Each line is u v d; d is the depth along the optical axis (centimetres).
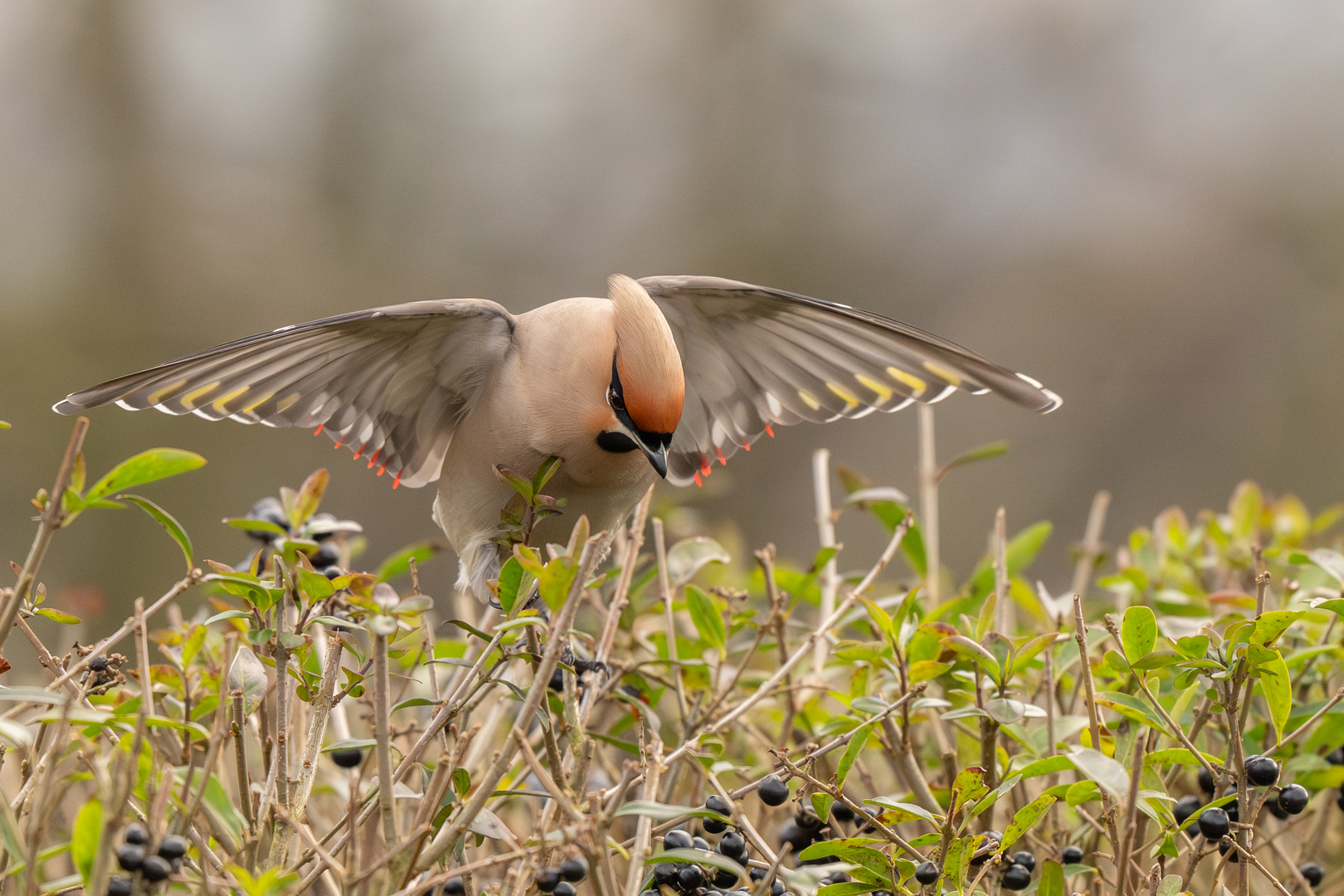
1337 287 2766
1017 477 2700
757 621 913
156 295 2761
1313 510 2623
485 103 3114
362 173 3030
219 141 2955
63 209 2794
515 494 843
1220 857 679
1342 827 899
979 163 3078
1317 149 2872
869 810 704
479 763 800
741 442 964
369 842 707
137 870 548
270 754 670
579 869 611
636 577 956
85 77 2866
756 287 866
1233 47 2991
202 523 2411
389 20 3080
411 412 877
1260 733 764
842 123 3114
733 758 934
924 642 728
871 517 2598
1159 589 979
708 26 3144
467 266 3017
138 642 602
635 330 781
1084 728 743
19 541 2319
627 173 3125
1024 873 675
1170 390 2795
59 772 748
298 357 812
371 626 588
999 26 3109
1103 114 3039
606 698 830
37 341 2609
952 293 3003
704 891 626
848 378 927
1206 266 2873
